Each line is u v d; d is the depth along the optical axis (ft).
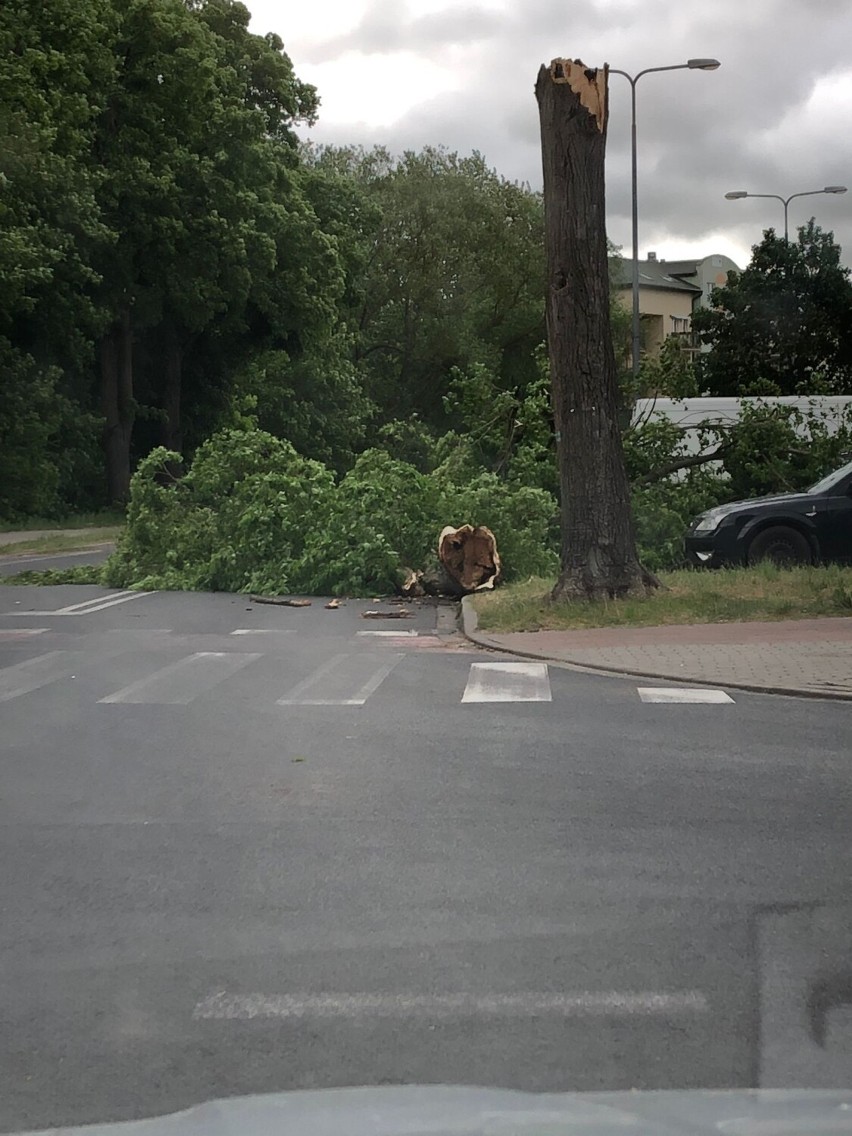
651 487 74.08
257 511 65.92
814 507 63.31
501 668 39.37
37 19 121.49
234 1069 12.92
